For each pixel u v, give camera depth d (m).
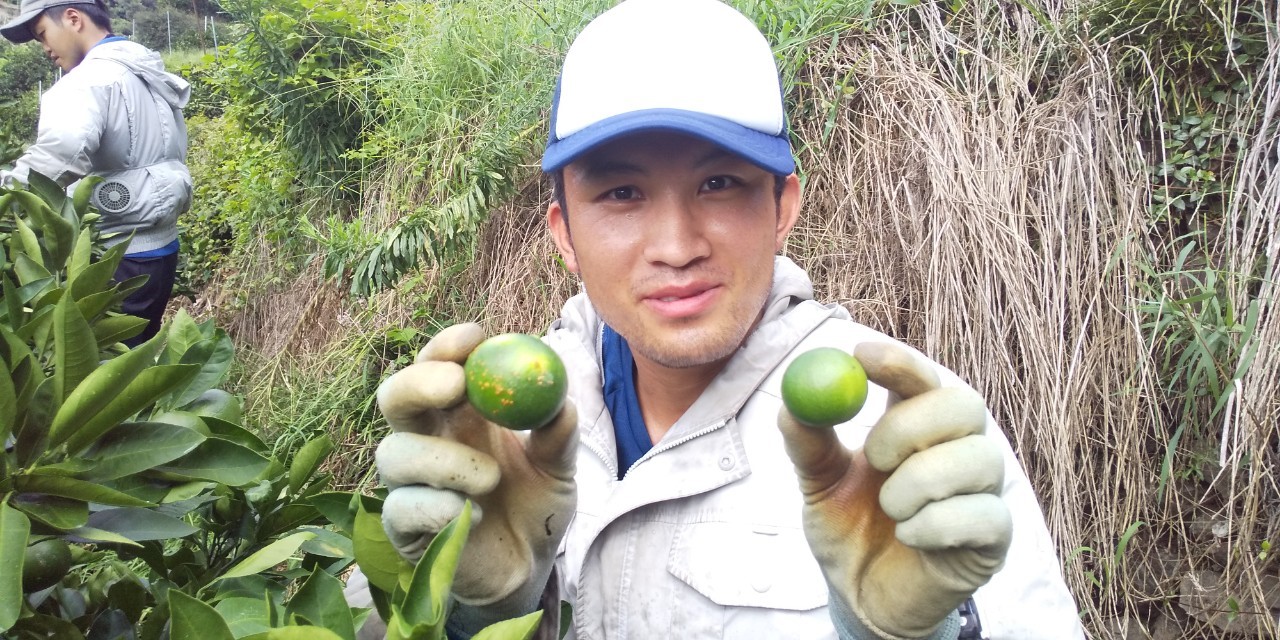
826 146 1.39
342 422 1.73
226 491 0.61
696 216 0.54
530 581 0.46
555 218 0.69
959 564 0.37
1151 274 1.10
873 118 1.37
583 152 0.53
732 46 0.54
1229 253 1.11
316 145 2.32
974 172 1.23
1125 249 1.14
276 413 1.82
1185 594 1.08
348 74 2.22
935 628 0.41
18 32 1.88
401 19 2.31
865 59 1.41
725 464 0.57
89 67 1.77
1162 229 1.20
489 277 1.72
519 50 1.82
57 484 0.48
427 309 1.77
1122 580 1.09
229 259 2.81
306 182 2.39
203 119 3.76
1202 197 1.15
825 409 0.39
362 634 0.57
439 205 1.78
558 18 1.77
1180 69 1.23
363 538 0.44
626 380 0.65
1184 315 1.06
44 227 0.77
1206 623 1.06
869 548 0.42
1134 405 1.08
